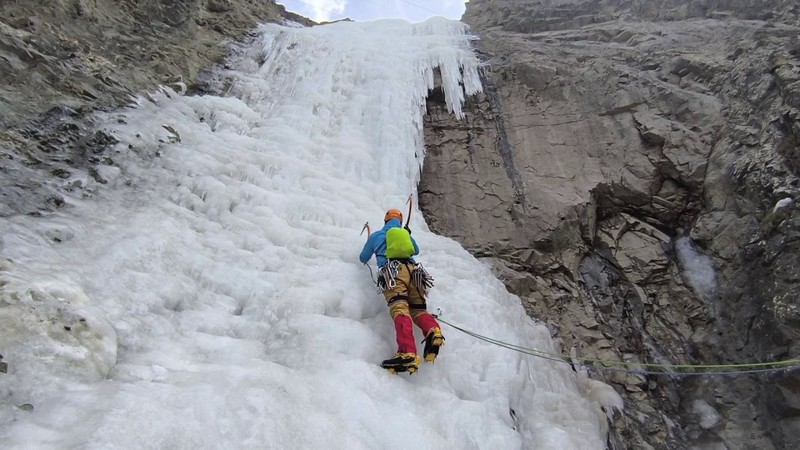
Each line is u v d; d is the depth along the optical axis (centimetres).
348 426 296
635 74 782
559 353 550
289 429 277
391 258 416
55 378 254
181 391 273
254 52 890
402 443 304
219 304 388
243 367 315
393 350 398
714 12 899
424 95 868
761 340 490
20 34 553
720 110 677
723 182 615
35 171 425
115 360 286
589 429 439
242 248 461
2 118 452
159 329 334
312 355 347
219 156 570
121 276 353
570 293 614
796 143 535
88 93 554
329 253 486
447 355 410
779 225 509
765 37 700
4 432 221
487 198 707
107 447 222
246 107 707
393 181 699
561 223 649
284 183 580
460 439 335
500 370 421
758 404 473
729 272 560
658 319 592
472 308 478
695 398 511
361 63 896
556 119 787
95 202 429
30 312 271
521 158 746
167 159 525
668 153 675
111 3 741
